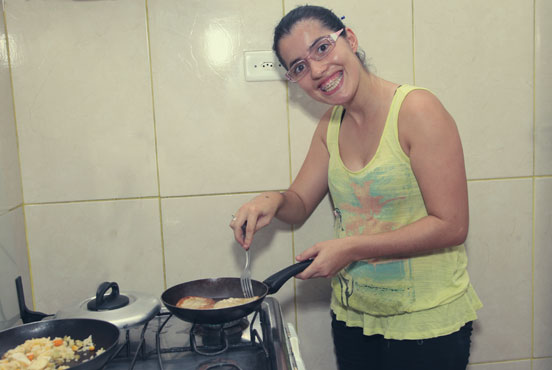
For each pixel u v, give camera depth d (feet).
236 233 3.53
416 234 3.08
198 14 4.15
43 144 4.15
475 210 4.51
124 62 4.14
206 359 2.93
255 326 3.37
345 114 3.59
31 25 4.04
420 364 3.35
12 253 3.86
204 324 3.10
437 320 3.28
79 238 4.26
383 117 3.24
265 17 4.19
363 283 3.46
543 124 4.48
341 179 3.51
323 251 3.14
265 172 4.34
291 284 4.48
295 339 3.31
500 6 4.32
